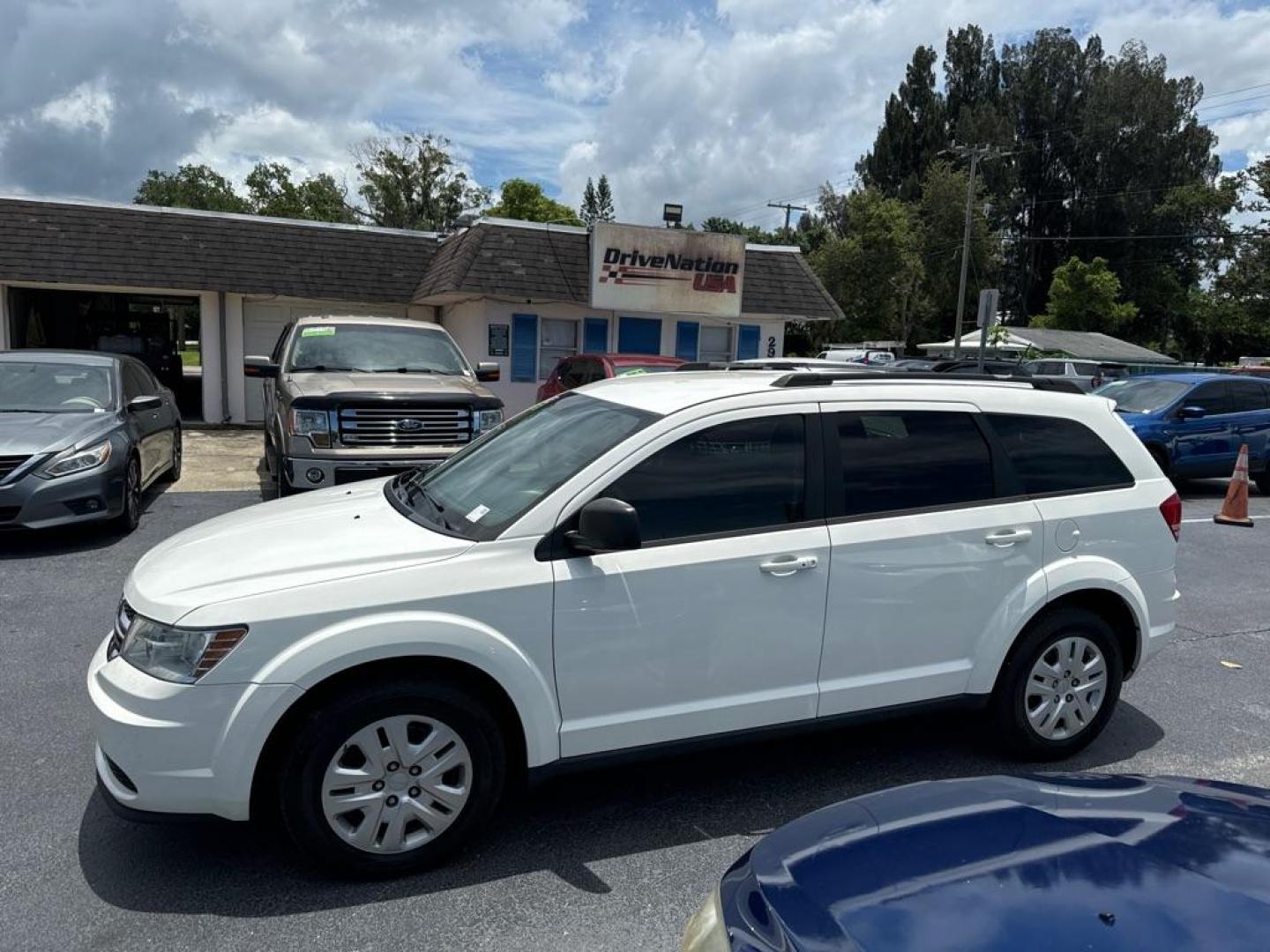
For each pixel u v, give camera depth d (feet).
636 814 11.60
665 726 10.85
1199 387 40.70
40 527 22.84
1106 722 13.57
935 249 189.16
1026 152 226.17
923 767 13.08
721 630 10.93
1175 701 16.05
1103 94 215.10
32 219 50.44
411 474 14.20
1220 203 197.16
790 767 13.03
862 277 166.91
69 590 20.35
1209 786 7.73
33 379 26.86
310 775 9.43
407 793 9.87
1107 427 13.74
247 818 9.46
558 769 10.49
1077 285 179.63
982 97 232.73
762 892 6.33
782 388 11.96
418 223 157.79
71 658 16.22
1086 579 12.87
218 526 12.01
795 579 11.23
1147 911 5.56
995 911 5.62
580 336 55.31
